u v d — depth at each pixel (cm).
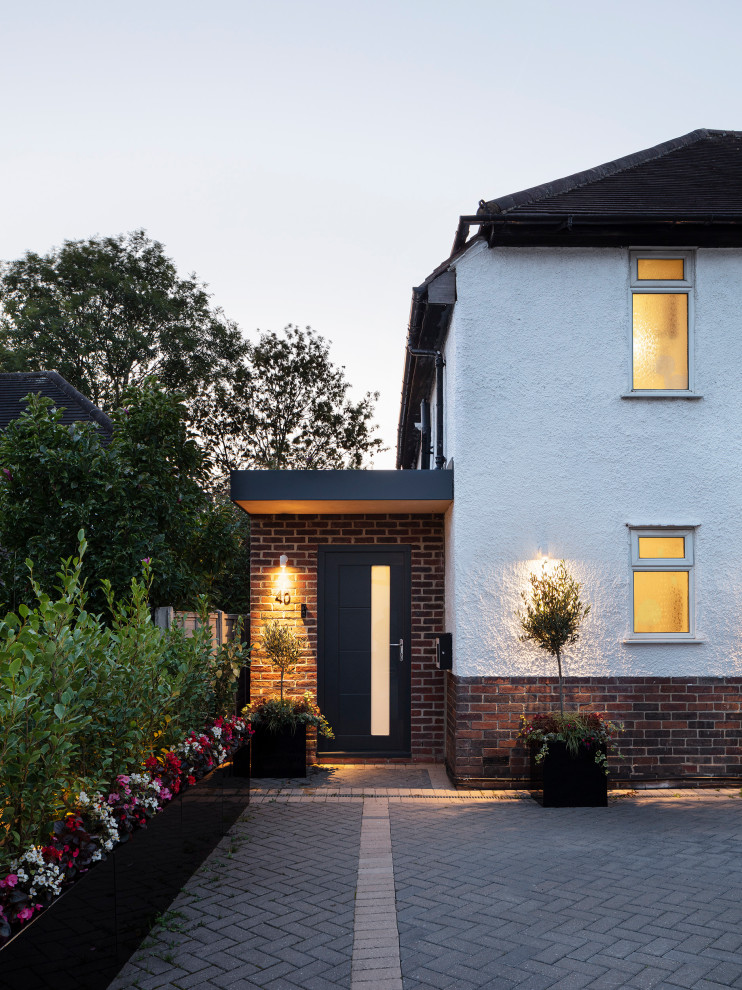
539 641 854
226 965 418
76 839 357
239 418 3231
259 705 964
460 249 938
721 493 907
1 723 311
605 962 416
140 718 489
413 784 912
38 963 303
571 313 917
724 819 743
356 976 403
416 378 1308
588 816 761
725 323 921
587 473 906
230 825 718
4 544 878
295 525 1062
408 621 1059
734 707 891
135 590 560
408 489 924
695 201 943
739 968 405
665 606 908
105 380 3125
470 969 410
